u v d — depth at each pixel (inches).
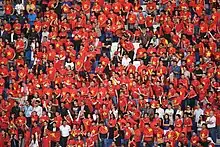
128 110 3449.8
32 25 3860.7
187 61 3676.2
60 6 3895.2
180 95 3521.2
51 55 3678.6
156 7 3929.6
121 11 3863.2
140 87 3548.2
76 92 3518.7
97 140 3334.2
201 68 3654.0
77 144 3299.7
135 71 3636.8
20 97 3506.4
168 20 3818.9
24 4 3922.2
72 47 3713.1
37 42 3745.1
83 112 3427.7
